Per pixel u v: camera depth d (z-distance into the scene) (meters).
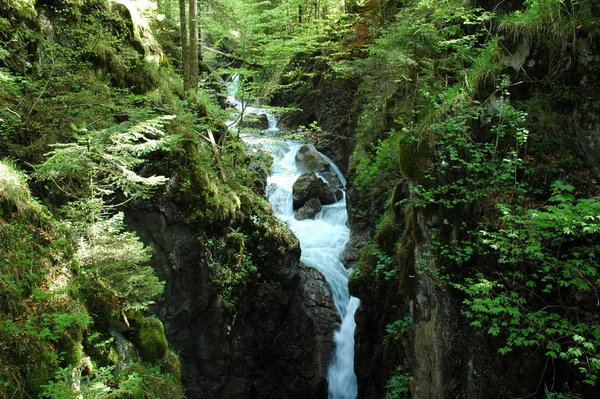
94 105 6.91
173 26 14.16
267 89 11.46
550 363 4.42
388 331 8.46
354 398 10.43
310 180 14.52
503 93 5.21
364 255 10.28
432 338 6.28
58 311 4.18
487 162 5.36
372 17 15.13
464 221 5.51
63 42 8.09
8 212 4.39
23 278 4.07
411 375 7.04
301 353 10.50
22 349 3.62
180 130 8.67
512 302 4.69
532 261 4.57
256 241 9.98
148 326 5.84
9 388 3.38
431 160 6.08
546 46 5.10
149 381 5.02
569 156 4.83
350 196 13.18
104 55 8.61
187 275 8.44
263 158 12.44
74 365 4.05
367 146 11.05
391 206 9.55
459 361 5.60
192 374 9.00
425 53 8.81
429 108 7.27
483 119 5.52
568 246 4.42
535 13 5.44
